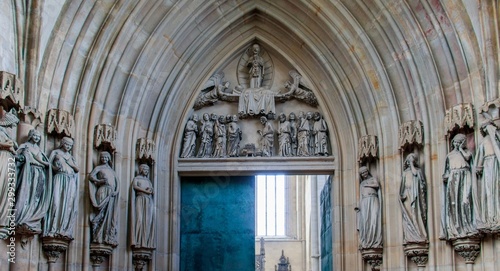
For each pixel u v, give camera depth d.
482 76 15.53
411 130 17.22
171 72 19.33
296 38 19.92
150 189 17.97
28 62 15.05
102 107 17.41
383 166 18.11
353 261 18.95
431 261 16.42
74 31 16.42
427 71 17.19
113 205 16.70
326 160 19.72
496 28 15.11
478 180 15.11
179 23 18.83
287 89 20.42
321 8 18.92
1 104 13.84
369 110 18.81
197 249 19.92
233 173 19.91
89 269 16.34
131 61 18.08
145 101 18.56
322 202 22.62
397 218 17.52
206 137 19.97
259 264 47.09
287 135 19.94
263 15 20.00
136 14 17.73
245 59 20.73
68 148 15.67
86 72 16.77
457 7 16.23
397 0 17.39
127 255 17.41
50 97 15.78
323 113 20.06
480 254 15.29
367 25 18.39
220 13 19.55
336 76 19.50
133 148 18.06
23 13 15.14
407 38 17.53
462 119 15.77
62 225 15.07
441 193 16.36
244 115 20.19
